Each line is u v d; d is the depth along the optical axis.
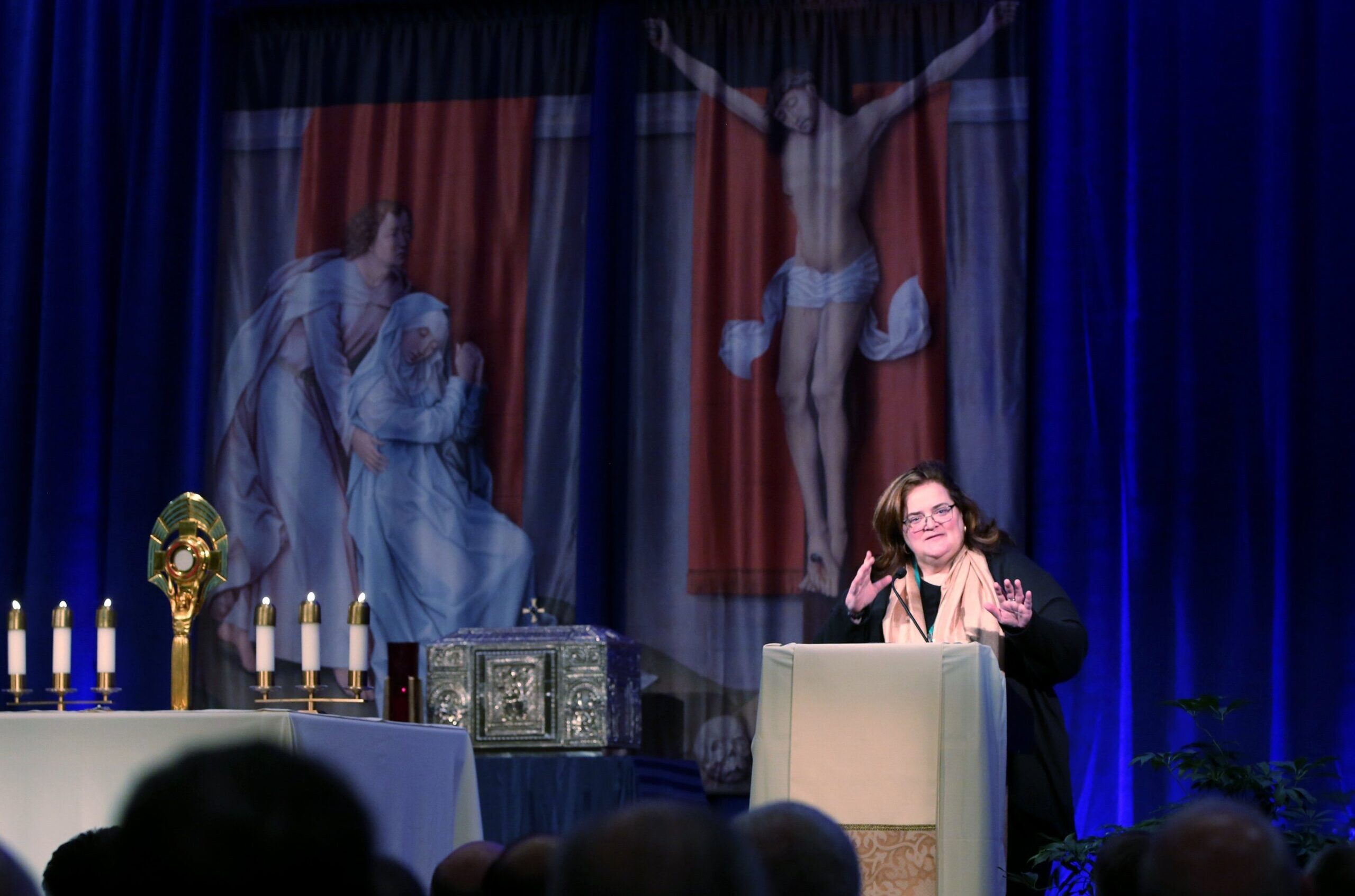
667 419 11.48
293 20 12.20
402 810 6.39
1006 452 10.98
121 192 12.16
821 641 7.78
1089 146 11.15
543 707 9.12
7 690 8.31
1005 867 6.04
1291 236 10.77
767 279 11.43
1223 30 11.04
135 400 11.78
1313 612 10.40
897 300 11.26
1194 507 10.66
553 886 2.02
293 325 11.84
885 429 11.15
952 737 5.74
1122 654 10.56
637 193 11.71
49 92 12.27
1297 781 8.09
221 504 11.68
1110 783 10.45
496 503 11.52
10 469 11.91
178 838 1.70
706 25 11.77
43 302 11.95
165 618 11.59
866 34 11.58
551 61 11.95
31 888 2.06
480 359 11.69
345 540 11.55
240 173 12.07
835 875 2.71
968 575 7.60
